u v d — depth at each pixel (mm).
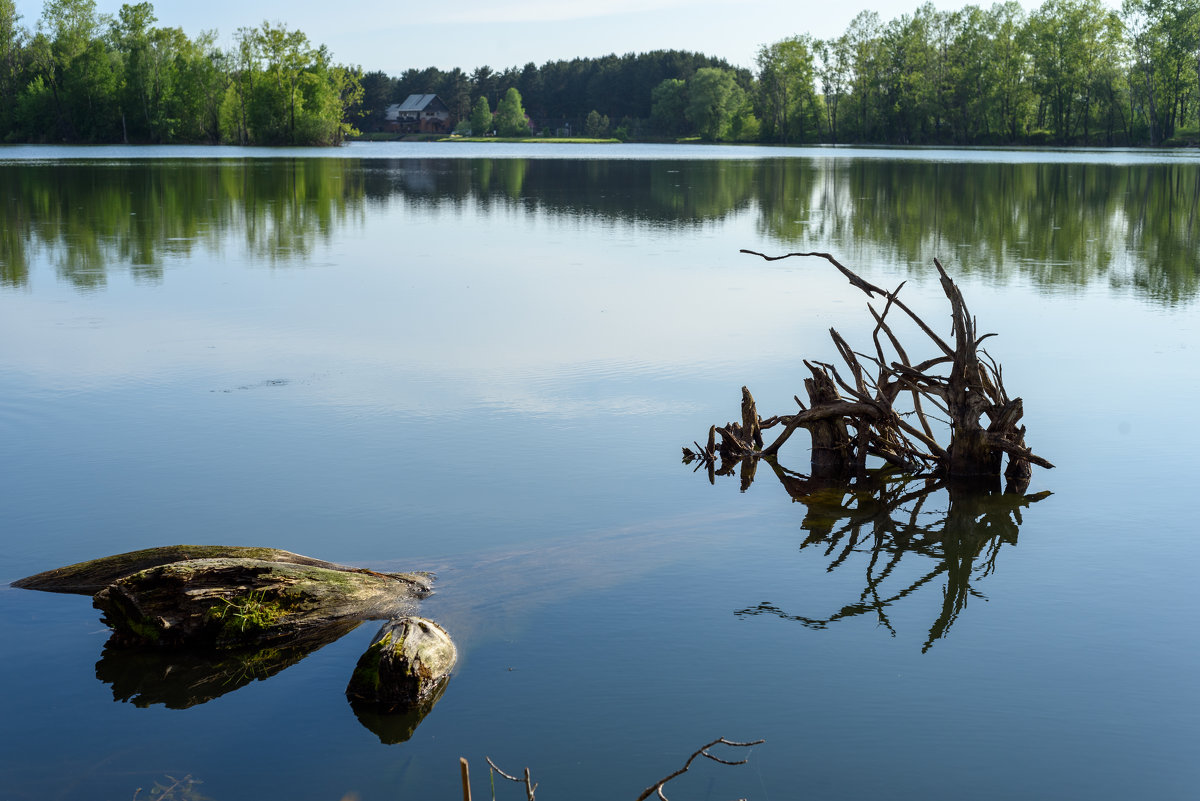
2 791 4668
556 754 4957
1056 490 8867
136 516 7883
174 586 6168
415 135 180375
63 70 106875
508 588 6738
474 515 8023
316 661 5898
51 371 12156
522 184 47688
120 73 107938
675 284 18781
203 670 5812
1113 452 9695
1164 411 10875
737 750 4992
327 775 4809
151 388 11492
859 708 5383
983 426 10469
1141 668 5828
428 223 29719
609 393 11539
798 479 9328
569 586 6809
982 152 94688
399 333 14430
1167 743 5086
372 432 10039
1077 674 5758
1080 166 63000
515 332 14547
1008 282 19047
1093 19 105125
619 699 5453
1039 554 7539
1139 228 28516
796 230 28234
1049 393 11586
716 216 32312
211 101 110500
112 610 6234
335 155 88250
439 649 5695
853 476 9523
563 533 7719
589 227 28859
